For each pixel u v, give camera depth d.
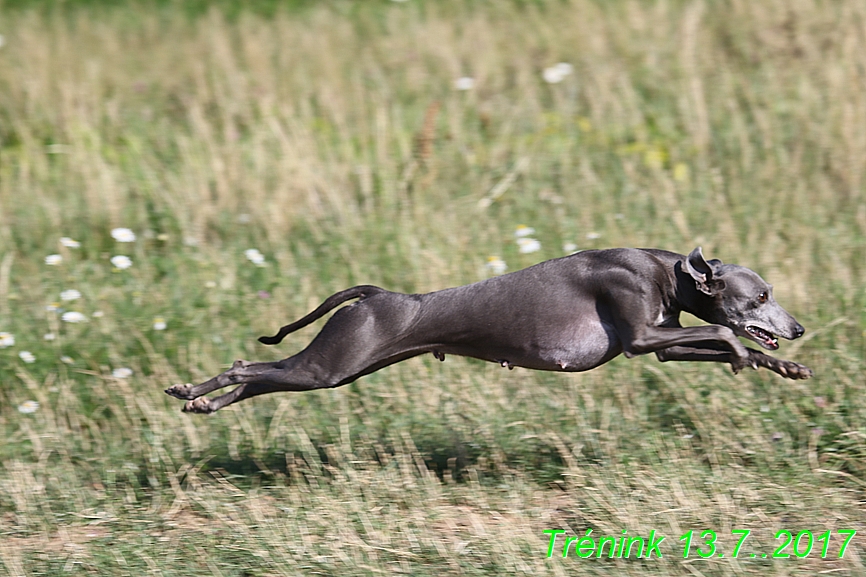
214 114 16.58
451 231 13.26
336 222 13.72
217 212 13.81
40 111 16.52
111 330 11.52
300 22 19.52
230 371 8.99
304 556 8.09
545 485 9.30
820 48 16.73
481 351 8.70
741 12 17.77
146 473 9.77
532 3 19.42
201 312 11.83
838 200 13.57
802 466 9.20
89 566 8.20
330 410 10.49
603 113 15.64
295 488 9.25
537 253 12.77
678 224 13.02
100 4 21.20
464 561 7.94
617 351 8.49
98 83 17.30
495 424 10.06
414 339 8.70
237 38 19.25
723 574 7.62
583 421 9.92
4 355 11.12
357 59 18.00
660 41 17.36
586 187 14.10
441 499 9.06
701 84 16.05
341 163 14.80
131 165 14.98
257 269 12.73
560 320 8.41
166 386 10.82
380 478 9.27
